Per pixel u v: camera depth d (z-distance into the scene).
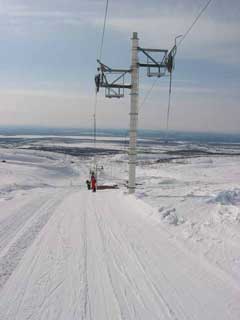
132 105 17.66
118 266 6.23
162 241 7.84
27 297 4.94
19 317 4.36
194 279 5.54
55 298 4.91
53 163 87.06
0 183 34.34
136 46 17.55
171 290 5.15
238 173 51.41
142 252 7.05
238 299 4.78
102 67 17.83
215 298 4.84
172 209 10.91
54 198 17.38
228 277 5.53
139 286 5.31
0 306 4.66
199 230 8.36
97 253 7.04
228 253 6.60
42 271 5.98
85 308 4.60
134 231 8.98
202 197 13.61
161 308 4.57
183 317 4.32
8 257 6.76
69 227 9.60
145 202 12.98
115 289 5.21
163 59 17.52
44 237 8.41
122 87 17.97
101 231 9.04
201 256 6.61
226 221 8.77
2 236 8.52
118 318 4.32
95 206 13.95
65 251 7.19
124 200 15.71
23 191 24.06
